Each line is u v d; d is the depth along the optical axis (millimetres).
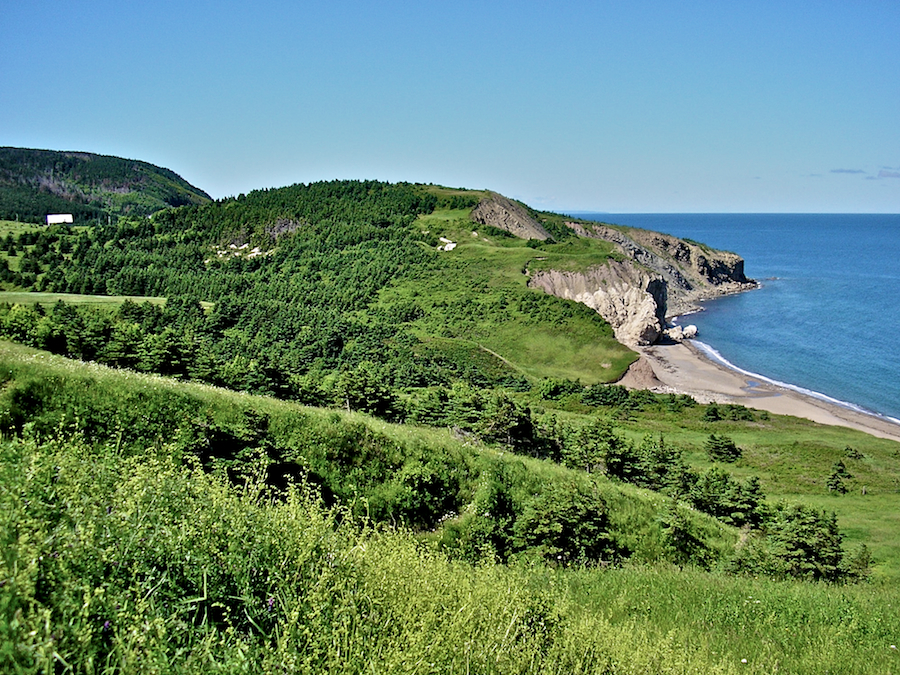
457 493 21641
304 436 19938
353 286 153875
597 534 20891
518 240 193875
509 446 40000
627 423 75062
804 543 24516
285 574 5578
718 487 38656
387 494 20016
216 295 138125
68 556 4477
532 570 14250
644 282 153875
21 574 3844
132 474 6465
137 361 50219
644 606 12164
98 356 49812
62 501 5281
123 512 5328
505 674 5297
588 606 11141
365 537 7262
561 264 154750
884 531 39812
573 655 6238
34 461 5672
